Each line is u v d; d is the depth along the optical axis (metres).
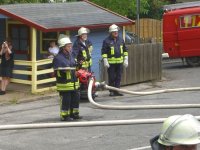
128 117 15.66
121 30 25.31
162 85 24.09
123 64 20.44
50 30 21.08
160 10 42.56
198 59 31.48
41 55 23.31
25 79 23.17
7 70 21.02
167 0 44.34
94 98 18.83
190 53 31.31
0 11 21.89
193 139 4.52
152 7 42.34
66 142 12.83
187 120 4.57
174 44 31.52
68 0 33.47
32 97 20.39
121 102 18.67
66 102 15.26
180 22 31.27
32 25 21.00
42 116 16.67
